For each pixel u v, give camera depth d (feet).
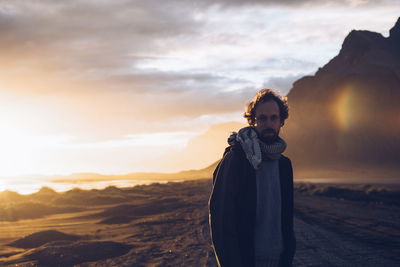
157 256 33.35
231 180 7.63
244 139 7.84
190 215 68.59
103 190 167.12
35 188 351.87
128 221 65.98
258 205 7.86
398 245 36.86
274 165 8.16
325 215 62.54
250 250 7.67
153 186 245.24
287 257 8.14
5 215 79.30
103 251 33.88
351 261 30.04
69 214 85.10
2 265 30.99
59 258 31.48
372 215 62.23
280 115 8.33
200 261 30.94
